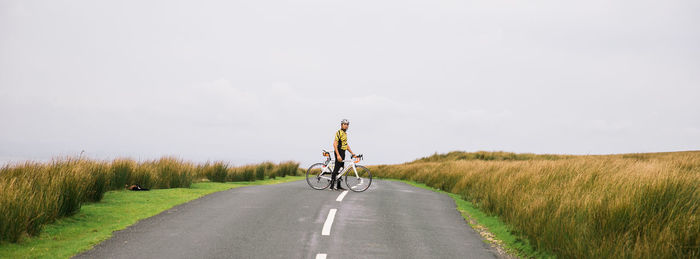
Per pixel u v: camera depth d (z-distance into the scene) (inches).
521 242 244.5
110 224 266.1
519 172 471.2
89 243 214.1
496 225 299.9
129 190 443.5
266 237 234.1
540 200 284.8
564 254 199.8
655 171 306.3
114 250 201.6
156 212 310.5
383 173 1216.8
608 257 182.4
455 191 568.1
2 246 201.9
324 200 385.7
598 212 228.5
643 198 232.5
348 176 490.3
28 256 188.5
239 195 416.2
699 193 249.4
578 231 212.7
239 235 237.8
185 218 287.4
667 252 174.9
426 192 538.0
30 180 286.4
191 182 547.2
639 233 198.1
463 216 343.6
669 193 236.1
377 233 255.0
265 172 877.2
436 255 211.2
